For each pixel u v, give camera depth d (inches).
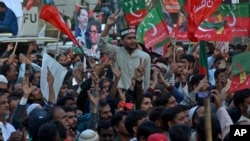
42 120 596.7
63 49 1199.6
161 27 884.0
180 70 813.9
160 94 666.2
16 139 576.4
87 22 927.0
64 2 1258.0
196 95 691.4
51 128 542.0
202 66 655.1
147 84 766.5
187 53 1021.8
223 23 690.2
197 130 543.2
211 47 1090.7
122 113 601.9
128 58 765.9
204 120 539.5
